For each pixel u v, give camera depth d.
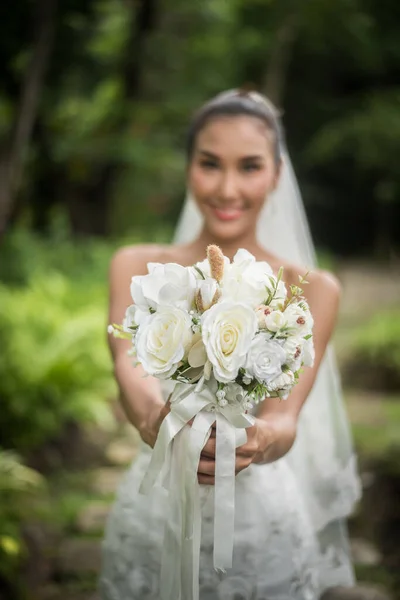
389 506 4.12
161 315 1.65
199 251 2.38
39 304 7.10
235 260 1.77
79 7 6.78
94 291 8.72
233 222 2.28
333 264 15.24
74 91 10.04
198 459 1.76
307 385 2.16
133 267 2.38
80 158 10.95
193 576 1.80
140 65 11.50
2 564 3.11
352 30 15.77
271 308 1.67
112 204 13.56
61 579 3.43
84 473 4.85
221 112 2.26
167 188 14.85
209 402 1.75
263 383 1.65
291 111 18.83
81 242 11.15
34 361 5.16
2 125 6.91
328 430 2.65
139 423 2.04
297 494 2.33
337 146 17.20
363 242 19.75
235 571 2.13
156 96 13.23
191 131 2.34
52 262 9.90
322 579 2.61
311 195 19.05
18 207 9.80
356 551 3.75
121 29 11.35
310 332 1.69
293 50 17.22
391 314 9.09
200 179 2.28
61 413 5.00
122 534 2.24
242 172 2.26
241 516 2.15
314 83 18.67
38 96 5.48
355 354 7.77
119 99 11.55
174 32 13.55
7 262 9.20
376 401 6.92
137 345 1.64
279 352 1.61
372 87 18.73
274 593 2.15
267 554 2.15
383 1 15.85
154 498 2.20
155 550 2.17
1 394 4.76
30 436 4.78
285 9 15.15
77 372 5.37
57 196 10.86
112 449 5.29
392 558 3.71
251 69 16.52
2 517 3.35
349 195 19.47
